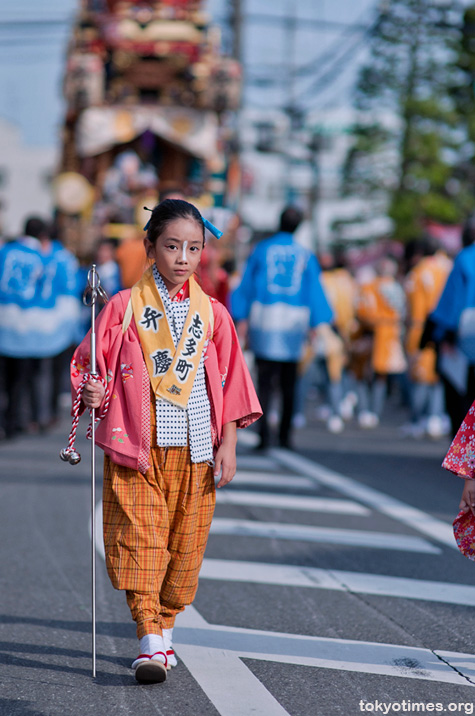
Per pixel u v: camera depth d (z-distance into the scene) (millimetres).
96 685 6051
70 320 17875
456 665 6508
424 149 61938
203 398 6059
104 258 21438
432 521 11336
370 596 8203
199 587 8391
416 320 19422
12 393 17359
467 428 6184
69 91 27875
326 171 76375
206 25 28219
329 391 20844
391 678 6238
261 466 15094
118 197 28375
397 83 61094
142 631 5906
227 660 6543
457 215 62094
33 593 8141
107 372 5965
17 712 5594
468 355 13992
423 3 31047
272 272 16078
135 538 5875
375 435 19859
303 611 7727
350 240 68875
